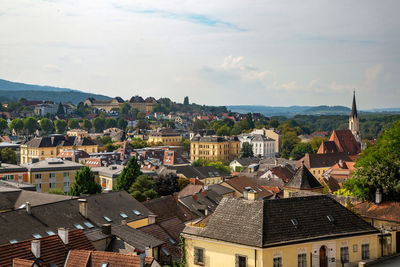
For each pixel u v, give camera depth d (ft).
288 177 545.85
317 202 184.44
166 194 481.87
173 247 246.06
